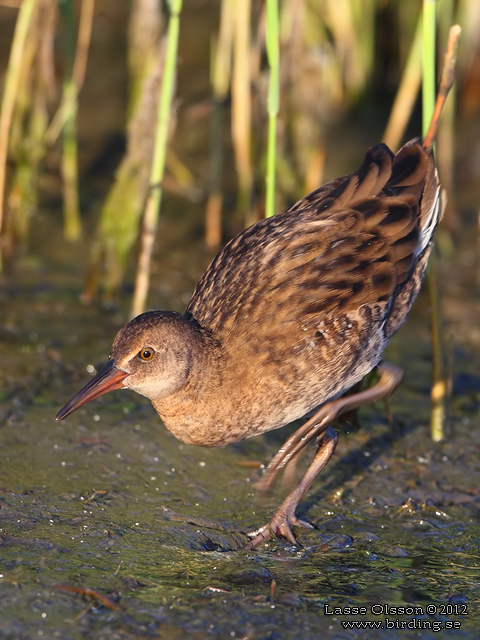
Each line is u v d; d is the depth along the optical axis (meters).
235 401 8.27
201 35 18.86
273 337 8.20
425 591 7.49
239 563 7.71
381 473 9.33
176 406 8.34
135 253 13.55
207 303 8.64
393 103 17.45
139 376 8.25
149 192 11.16
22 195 12.64
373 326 8.42
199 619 6.93
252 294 8.36
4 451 9.14
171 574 7.47
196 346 8.22
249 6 13.01
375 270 8.41
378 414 10.38
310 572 7.68
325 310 8.25
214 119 13.57
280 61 13.24
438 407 9.86
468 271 13.46
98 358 10.95
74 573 7.37
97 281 12.18
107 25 18.97
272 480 8.16
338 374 8.39
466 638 6.97
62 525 8.05
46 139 13.25
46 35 12.34
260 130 13.43
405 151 8.98
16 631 6.66
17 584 7.15
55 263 13.08
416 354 11.61
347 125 16.48
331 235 8.46
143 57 15.08
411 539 8.27
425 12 8.88
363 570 7.75
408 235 8.62
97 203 14.48
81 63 12.94
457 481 9.23
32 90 12.59
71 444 9.38
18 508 8.24
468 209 14.76
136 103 15.21
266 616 7.03
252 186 13.25
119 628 6.77
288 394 8.30
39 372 10.55
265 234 8.64
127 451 9.38
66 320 11.76
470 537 8.33
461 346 11.78
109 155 15.59
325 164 15.30
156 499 8.63
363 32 16.92
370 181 8.74
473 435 10.04
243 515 8.51
